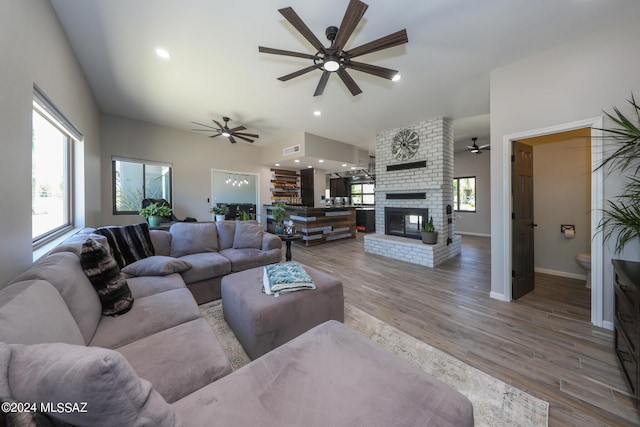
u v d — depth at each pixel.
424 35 2.27
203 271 2.65
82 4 1.96
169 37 2.35
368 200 9.85
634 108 2.02
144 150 5.07
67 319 1.12
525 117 2.58
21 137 1.48
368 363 1.09
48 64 1.92
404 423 0.81
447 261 4.49
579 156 3.47
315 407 0.86
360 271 3.91
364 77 3.07
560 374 1.61
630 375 1.46
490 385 1.52
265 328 1.72
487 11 1.99
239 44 2.44
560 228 3.61
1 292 0.98
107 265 1.65
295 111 4.27
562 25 2.12
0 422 0.48
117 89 3.47
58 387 0.52
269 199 7.48
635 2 1.88
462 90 3.40
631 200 2.03
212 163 6.20
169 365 1.11
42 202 2.18
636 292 1.38
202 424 0.79
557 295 2.90
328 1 1.90
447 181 4.65
